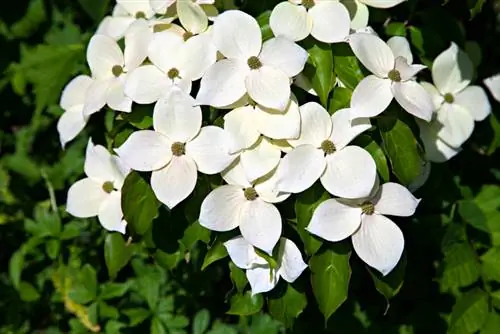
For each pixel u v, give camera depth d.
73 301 1.20
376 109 0.89
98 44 0.96
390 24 1.00
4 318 1.24
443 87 1.00
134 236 0.96
